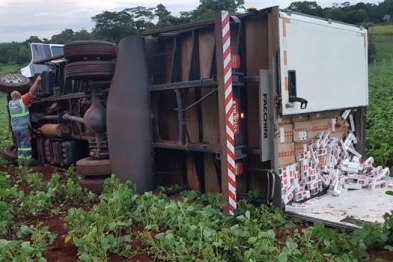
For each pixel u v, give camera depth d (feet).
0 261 11.33
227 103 14.71
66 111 27.17
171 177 19.83
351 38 19.35
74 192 19.27
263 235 11.82
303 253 12.17
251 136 16.30
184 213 13.96
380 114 35.81
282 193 16.15
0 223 14.69
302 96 16.25
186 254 11.91
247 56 16.10
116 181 17.26
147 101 18.54
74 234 13.43
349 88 19.35
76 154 26.53
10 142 39.75
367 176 18.90
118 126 18.57
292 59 15.69
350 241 12.24
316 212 15.53
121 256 12.39
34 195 18.79
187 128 18.07
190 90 17.89
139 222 14.73
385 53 151.94
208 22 15.93
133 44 18.17
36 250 12.26
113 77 18.67
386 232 12.42
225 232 12.43
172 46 18.54
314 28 16.84
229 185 14.88
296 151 17.25
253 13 15.52
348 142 20.42
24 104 30.07
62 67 27.48
